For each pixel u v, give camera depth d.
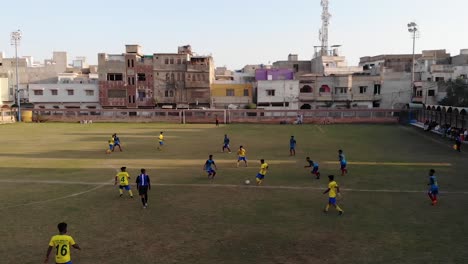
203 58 80.88
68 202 19.06
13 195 20.31
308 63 100.44
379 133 51.03
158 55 79.88
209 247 13.50
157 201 19.22
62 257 10.89
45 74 90.12
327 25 106.81
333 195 17.05
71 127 60.09
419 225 15.53
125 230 15.20
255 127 60.75
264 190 21.33
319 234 14.64
